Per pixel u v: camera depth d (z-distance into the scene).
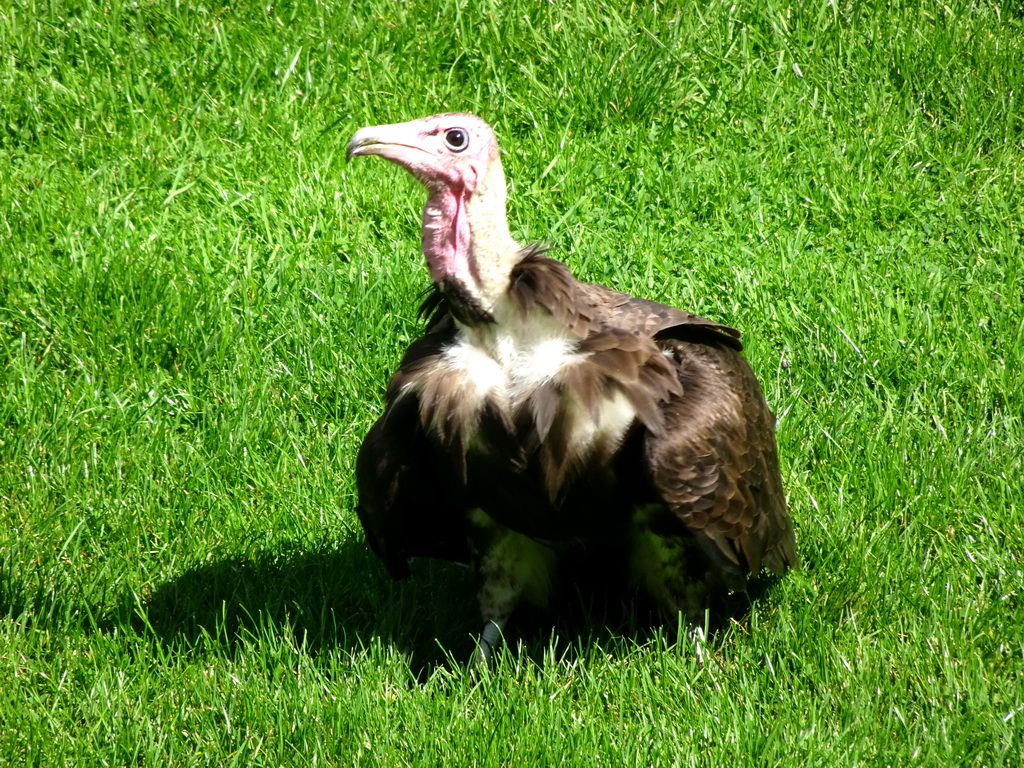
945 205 13.62
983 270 12.73
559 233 13.06
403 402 8.52
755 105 14.84
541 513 8.52
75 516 10.08
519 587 9.27
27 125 14.05
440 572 10.08
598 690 8.47
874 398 11.20
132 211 13.14
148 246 12.68
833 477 10.42
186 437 11.00
